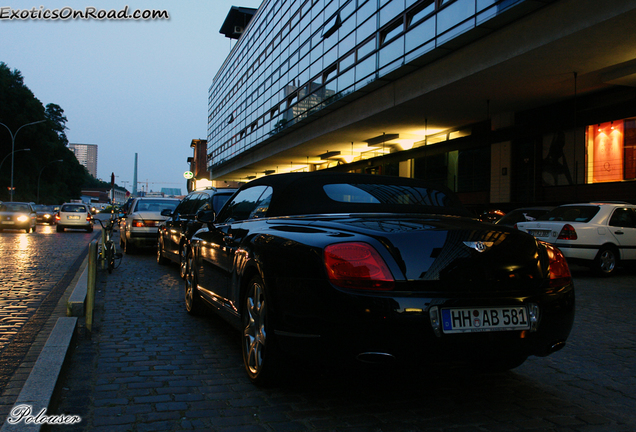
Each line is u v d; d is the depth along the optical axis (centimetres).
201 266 539
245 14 5469
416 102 1845
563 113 1792
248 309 368
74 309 548
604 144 1656
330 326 275
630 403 329
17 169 7669
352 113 2252
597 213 1066
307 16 2755
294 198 391
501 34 1391
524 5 1248
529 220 1259
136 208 1433
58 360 338
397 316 268
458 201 430
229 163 4812
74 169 10981
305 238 310
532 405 322
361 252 279
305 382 357
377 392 340
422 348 271
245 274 371
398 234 290
